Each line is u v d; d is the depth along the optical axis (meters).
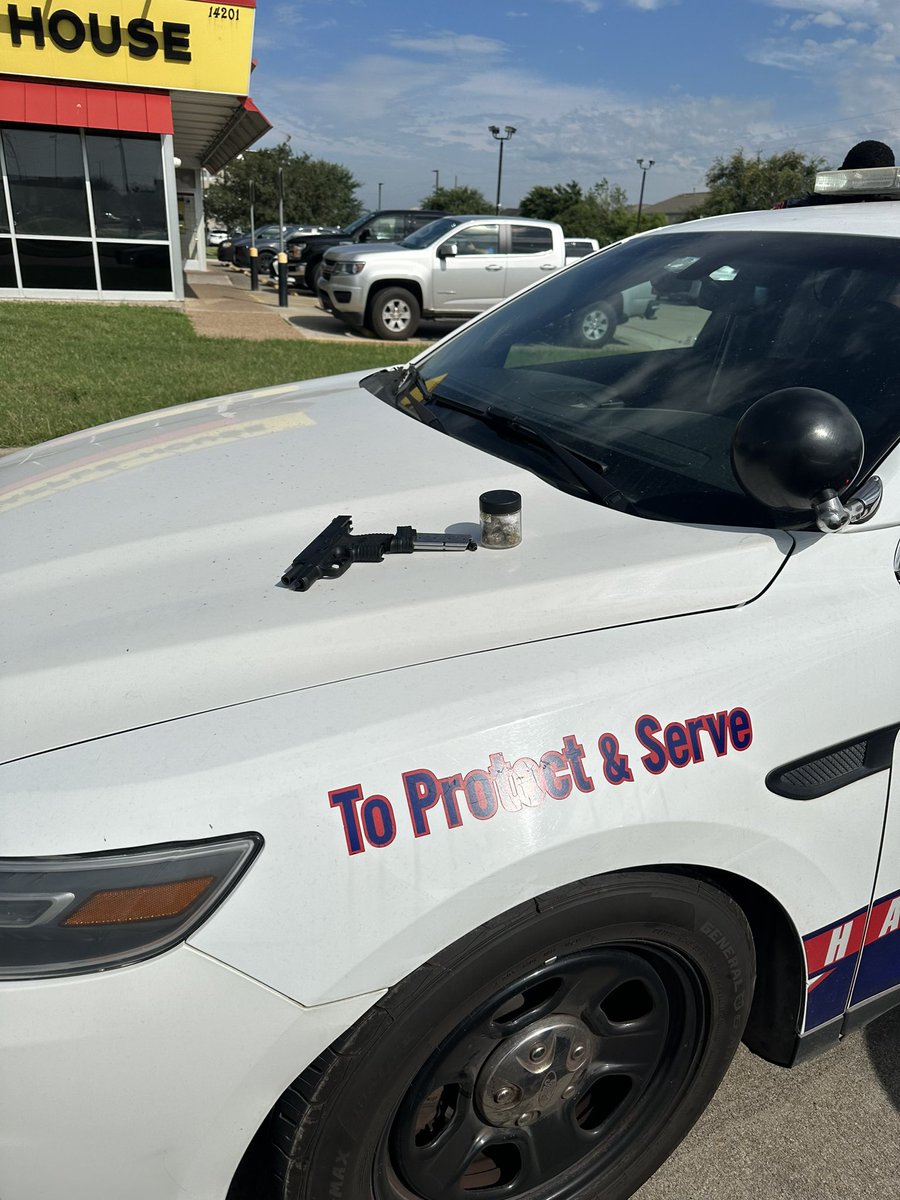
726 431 1.96
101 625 1.49
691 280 2.42
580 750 1.37
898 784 1.65
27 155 15.23
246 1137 1.27
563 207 58.56
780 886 1.56
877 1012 1.85
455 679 1.40
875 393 1.85
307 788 1.25
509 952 1.36
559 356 2.49
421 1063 1.37
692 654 1.49
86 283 16.22
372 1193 1.44
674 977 1.61
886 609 1.63
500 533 1.65
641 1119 1.71
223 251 35.31
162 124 15.55
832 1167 1.87
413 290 13.81
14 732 1.31
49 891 1.17
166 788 1.23
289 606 1.51
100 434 2.52
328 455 2.10
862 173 2.67
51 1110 1.17
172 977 1.19
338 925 1.24
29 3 14.18
